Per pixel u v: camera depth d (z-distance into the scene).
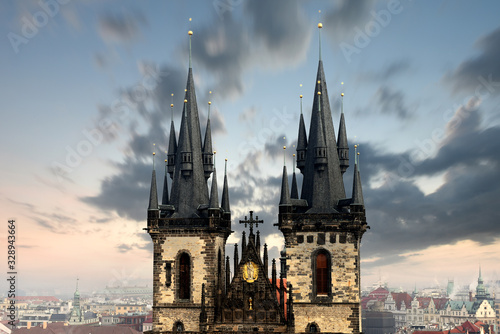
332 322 111.06
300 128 118.56
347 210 113.88
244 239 115.56
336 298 111.19
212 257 115.00
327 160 115.25
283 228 112.50
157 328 114.94
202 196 119.19
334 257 111.81
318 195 113.94
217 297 115.00
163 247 116.31
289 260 112.62
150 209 116.56
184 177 118.81
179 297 115.50
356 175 113.12
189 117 121.25
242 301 113.94
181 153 119.38
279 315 112.69
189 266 115.50
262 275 113.94
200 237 115.56
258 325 112.94
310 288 111.75
